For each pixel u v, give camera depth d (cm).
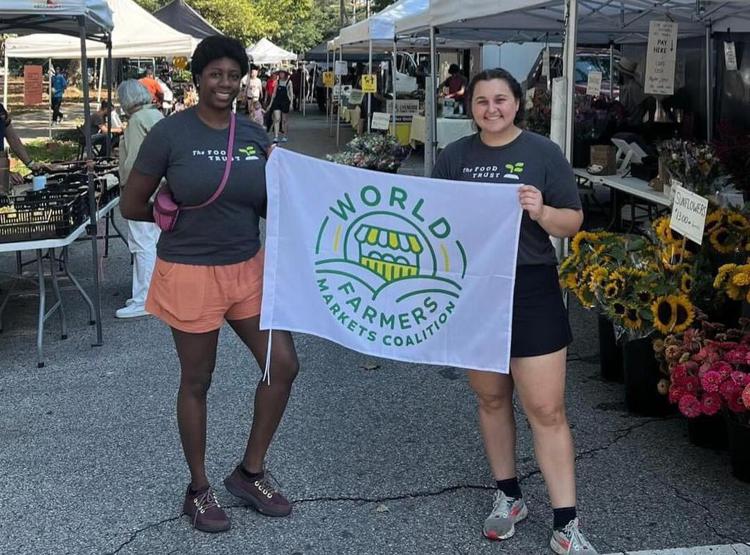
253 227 318
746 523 328
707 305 417
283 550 313
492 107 284
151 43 1269
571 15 473
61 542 319
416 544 316
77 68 3569
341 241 313
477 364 299
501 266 288
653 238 447
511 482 322
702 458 385
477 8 630
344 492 357
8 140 678
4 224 511
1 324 604
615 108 825
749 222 422
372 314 315
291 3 4984
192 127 302
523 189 278
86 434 419
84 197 577
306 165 310
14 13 521
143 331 599
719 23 769
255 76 2508
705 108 831
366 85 1476
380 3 2680
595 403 454
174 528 329
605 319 472
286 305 319
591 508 341
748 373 347
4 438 416
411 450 397
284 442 406
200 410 321
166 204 298
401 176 297
